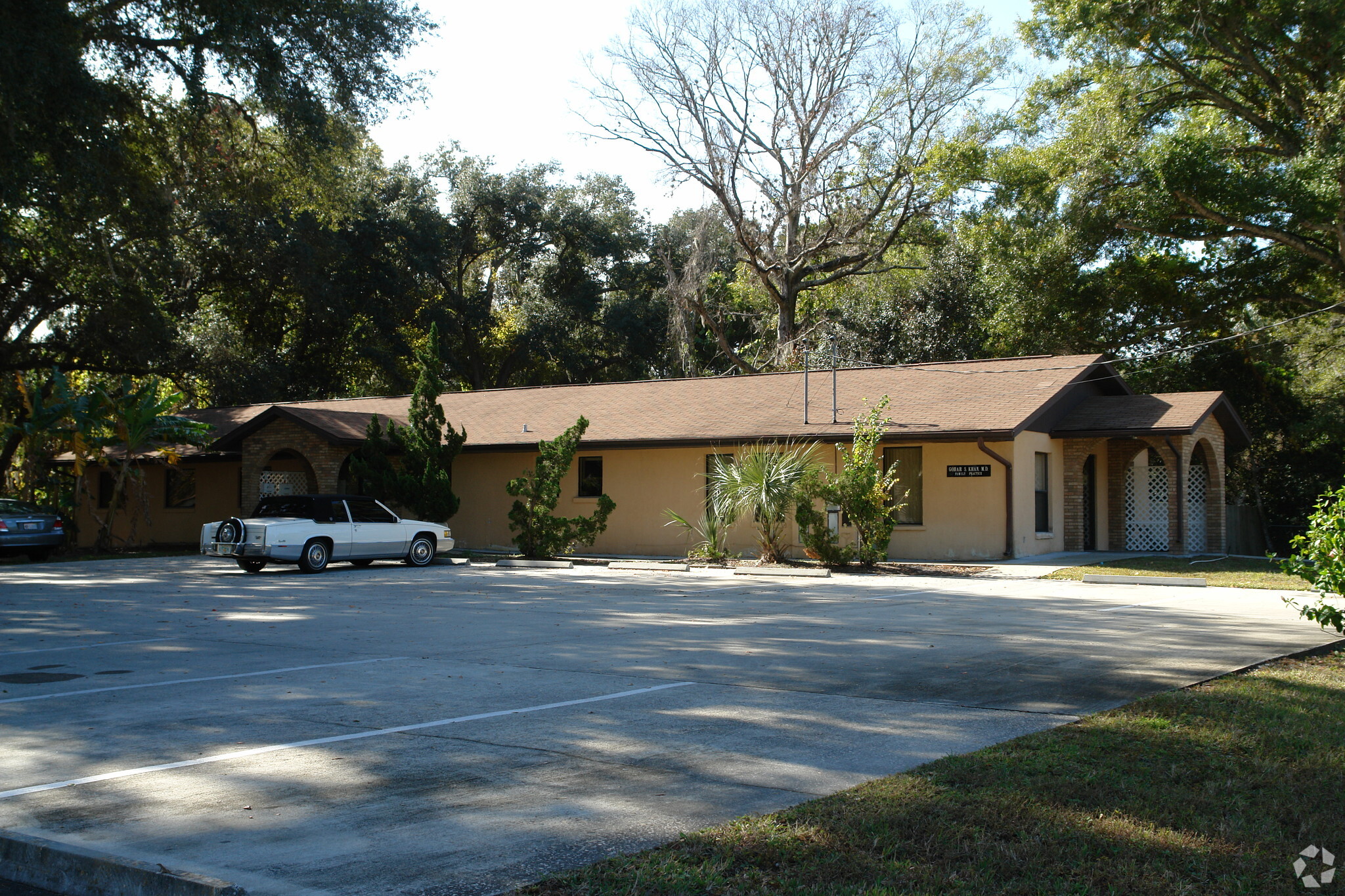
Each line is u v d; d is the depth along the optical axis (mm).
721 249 48438
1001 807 5301
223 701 8500
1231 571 20672
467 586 19281
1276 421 34969
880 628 12898
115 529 35250
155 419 29828
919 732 7152
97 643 11945
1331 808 5289
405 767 6391
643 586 19266
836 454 25078
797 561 24109
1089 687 8672
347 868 4641
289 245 43031
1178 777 5832
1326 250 32625
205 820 5375
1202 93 34344
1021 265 35250
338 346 51719
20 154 21859
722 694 8594
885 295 44438
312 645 11750
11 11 20703
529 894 4297
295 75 27016
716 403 28797
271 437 30219
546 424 29938
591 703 8289
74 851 4691
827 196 44969
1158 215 32375
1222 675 9086
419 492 26594
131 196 26766
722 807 5496
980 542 23641
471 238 56375
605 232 57062
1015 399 24359
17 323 36781
